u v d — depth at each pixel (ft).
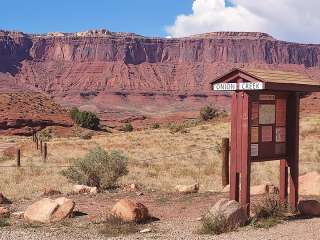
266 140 36.01
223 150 54.65
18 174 74.69
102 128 308.60
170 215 38.75
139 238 30.04
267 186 48.24
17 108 335.67
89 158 58.03
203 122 244.63
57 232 32.35
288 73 37.78
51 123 311.47
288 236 29.58
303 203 37.35
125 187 55.21
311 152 100.63
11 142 200.23
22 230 33.09
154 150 125.29
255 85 33.73
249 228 32.35
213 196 46.62
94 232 32.45
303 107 245.04
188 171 76.33
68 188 57.77
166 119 447.83
